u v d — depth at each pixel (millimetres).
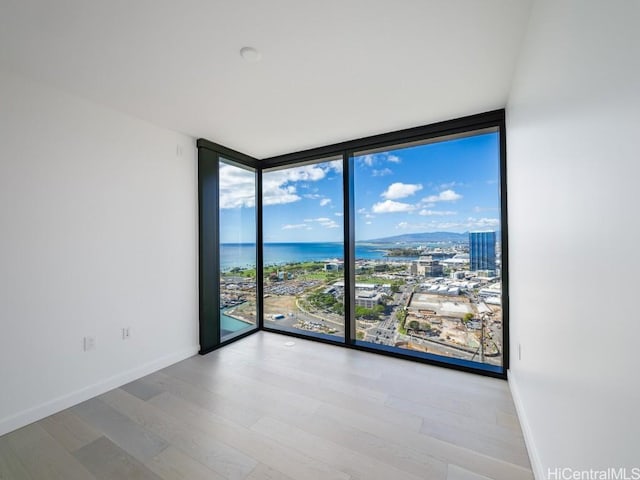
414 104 2295
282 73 1890
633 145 615
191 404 2051
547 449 1251
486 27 1487
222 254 3346
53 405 1966
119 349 2365
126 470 1463
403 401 2061
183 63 1778
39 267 1937
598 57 767
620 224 675
